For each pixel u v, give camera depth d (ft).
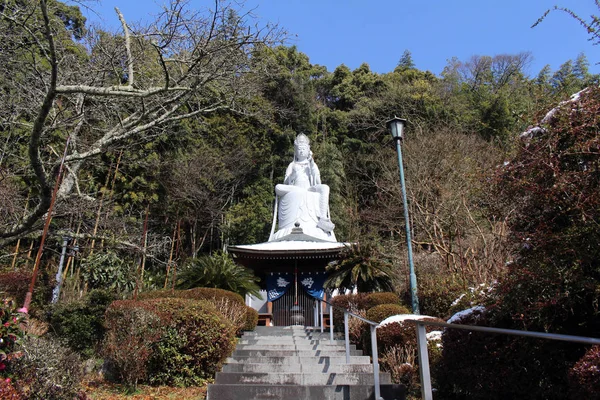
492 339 17.53
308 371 23.07
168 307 24.41
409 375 22.66
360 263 41.60
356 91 109.50
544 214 16.85
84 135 32.01
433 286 37.60
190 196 66.54
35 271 15.81
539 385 16.08
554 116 16.97
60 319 31.14
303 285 48.49
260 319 45.98
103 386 22.54
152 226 64.90
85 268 40.14
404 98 94.02
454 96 98.94
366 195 88.17
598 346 12.94
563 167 16.48
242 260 47.83
